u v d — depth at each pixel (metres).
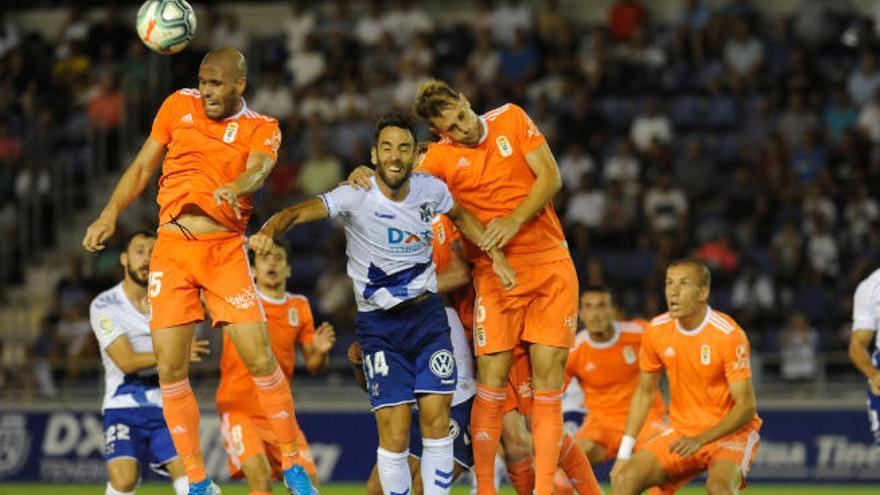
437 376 19.92
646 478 23.22
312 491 20.91
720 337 23.14
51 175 49.75
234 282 20.25
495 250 20.42
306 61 52.62
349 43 52.72
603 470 37.19
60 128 51.72
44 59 54.12
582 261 43.38
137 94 51.44
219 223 20.23
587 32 53.50
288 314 25.67
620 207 45.00
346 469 38.12
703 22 51.34
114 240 46.50
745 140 47.59
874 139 46.81
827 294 42.06
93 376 41.38
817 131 46.69
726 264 42.84
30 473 39.12
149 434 24.38
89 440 39.00
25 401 40.25
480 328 21.25
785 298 42.22
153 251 20.48
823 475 36.81
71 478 38.94
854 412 36.84
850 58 50.22
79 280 44.41
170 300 20.19
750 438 23.42
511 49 51.16
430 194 19.92
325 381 41.09
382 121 19.50
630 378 27.45
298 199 47.47
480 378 21.31
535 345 21.27
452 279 22.06
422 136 44.12
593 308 27.00
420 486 23.23
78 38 54.53
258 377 20.44
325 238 47.16
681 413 23.92
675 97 49.78
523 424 23.00
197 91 20.86
